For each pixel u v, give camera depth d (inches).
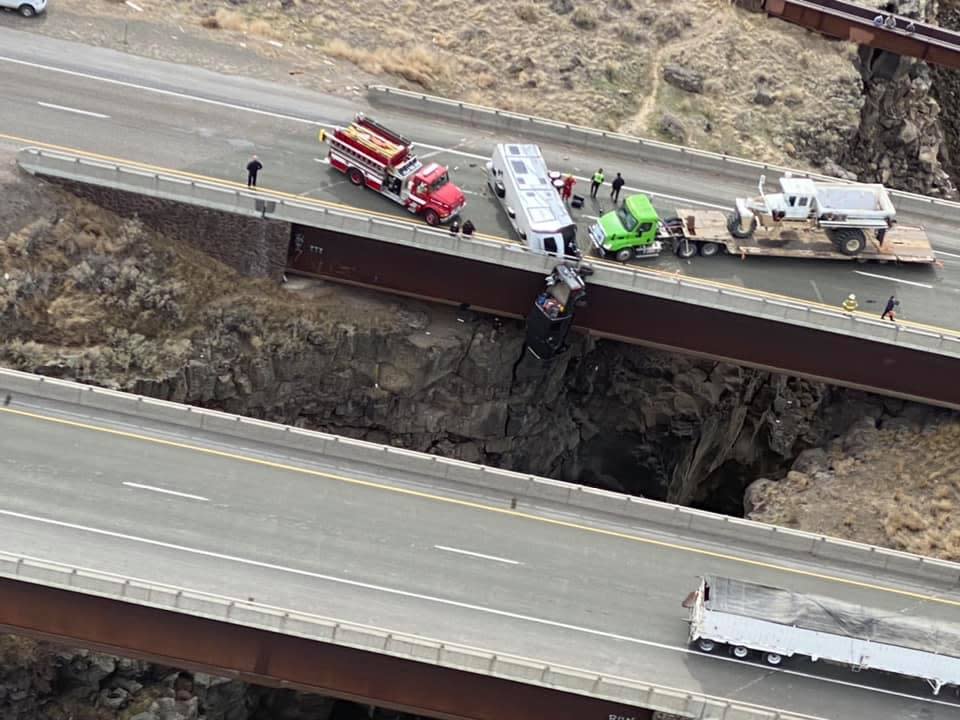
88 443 2306.8
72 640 2110.0
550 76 3472.0
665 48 3649.1
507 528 2317.9
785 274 2819.9
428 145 2982.3
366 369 2800.2
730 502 3147.1
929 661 2114.9
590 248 2790.4
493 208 2839.6
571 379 2987.2
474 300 2787.9
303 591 2149.4
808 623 2118.6
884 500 2701.8
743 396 3036.4
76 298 2615.7
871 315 2758.4
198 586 2119.8
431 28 3518.7
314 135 2925.7
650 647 2177.7
